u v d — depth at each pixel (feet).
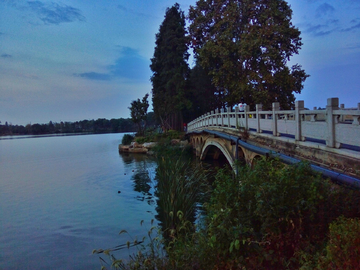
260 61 79.77
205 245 17.85
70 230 42.32
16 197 64.03
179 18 153.17
